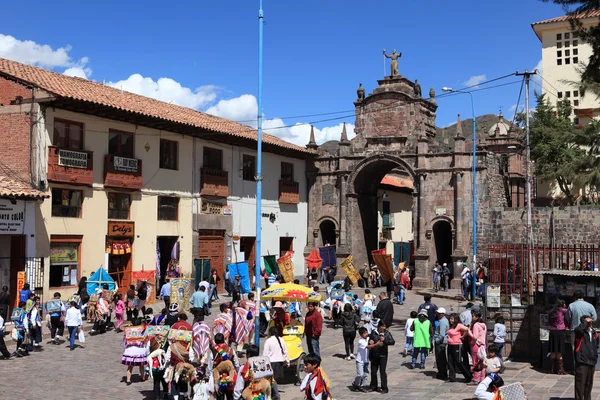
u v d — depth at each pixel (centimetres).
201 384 1285
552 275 1795
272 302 2316
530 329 1911
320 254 4716
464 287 3622
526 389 1488
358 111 4784
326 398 1141
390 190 6128
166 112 3444
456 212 4256
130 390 1563
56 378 1673
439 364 1692
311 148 4834
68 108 2767
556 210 3919
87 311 2591
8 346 2114
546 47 5303
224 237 3822
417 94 4556
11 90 2703
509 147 5106
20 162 2664
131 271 3112
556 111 4806
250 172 4141
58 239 2712
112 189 3008
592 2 2142
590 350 1275
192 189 3562
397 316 3009
